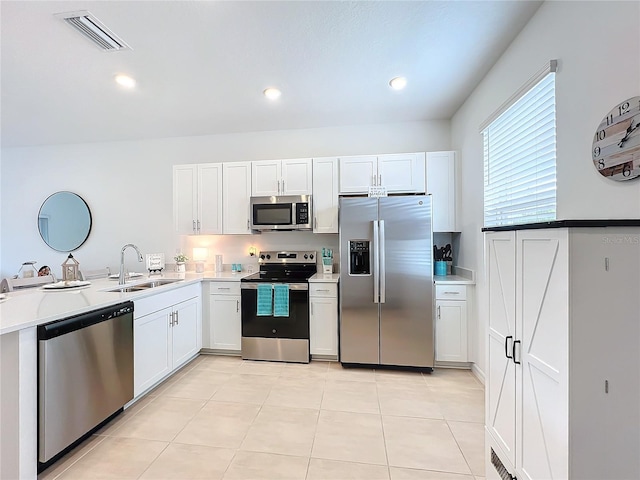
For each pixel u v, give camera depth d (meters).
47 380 1.61
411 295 2.87
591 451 0.96
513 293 1.29
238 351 3.31
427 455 1.77
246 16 1.84
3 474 1.52
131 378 2.21
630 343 0.96
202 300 3.32
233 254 3.95
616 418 0.96
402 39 2.09
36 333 1.60
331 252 3.61
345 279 2.96
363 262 3.01
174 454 1.78
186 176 3.64
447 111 3.33
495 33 2.04
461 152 3.18
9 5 1.70
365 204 2.94
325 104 3.11
